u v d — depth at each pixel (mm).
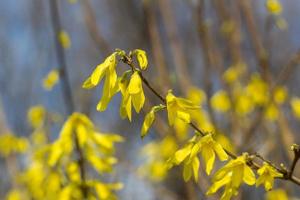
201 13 3557
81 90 3979
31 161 3439
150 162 4180
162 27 4504
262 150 3650
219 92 3900
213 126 3400
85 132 2707
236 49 3846
